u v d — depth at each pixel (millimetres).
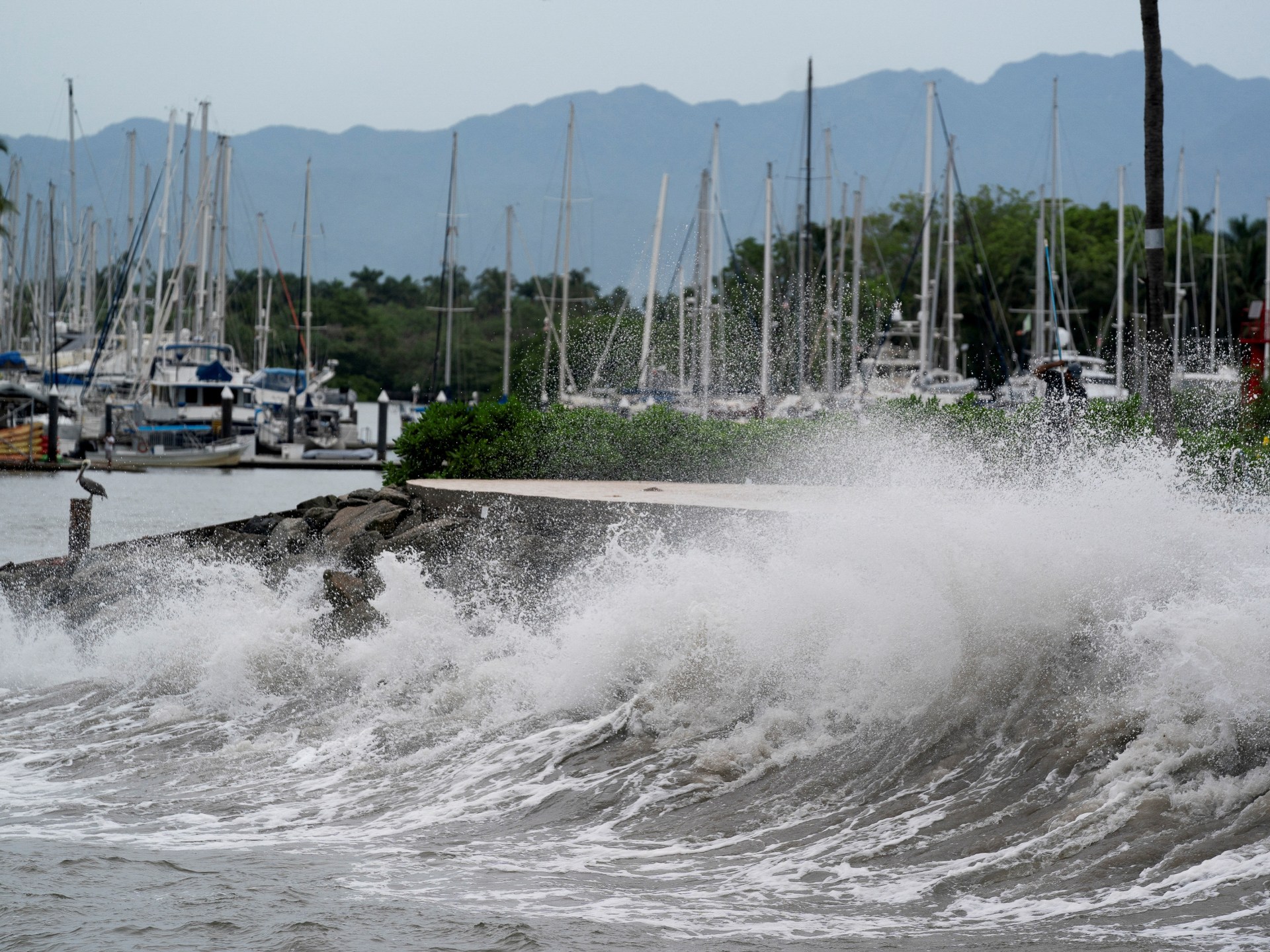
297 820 27906
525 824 26734
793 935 19297
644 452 66125
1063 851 21438
